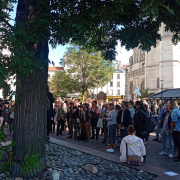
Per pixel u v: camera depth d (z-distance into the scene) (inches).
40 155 173.2
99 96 928.3
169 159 253.4
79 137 365.1
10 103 465.4
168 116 268.8
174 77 1814.7
